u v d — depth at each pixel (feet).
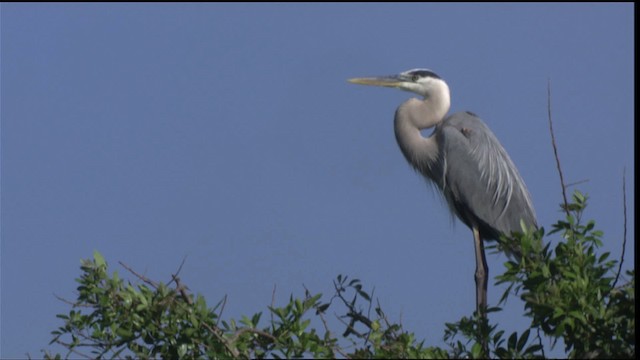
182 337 34.65
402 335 32.50
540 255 34.71
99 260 35.91
